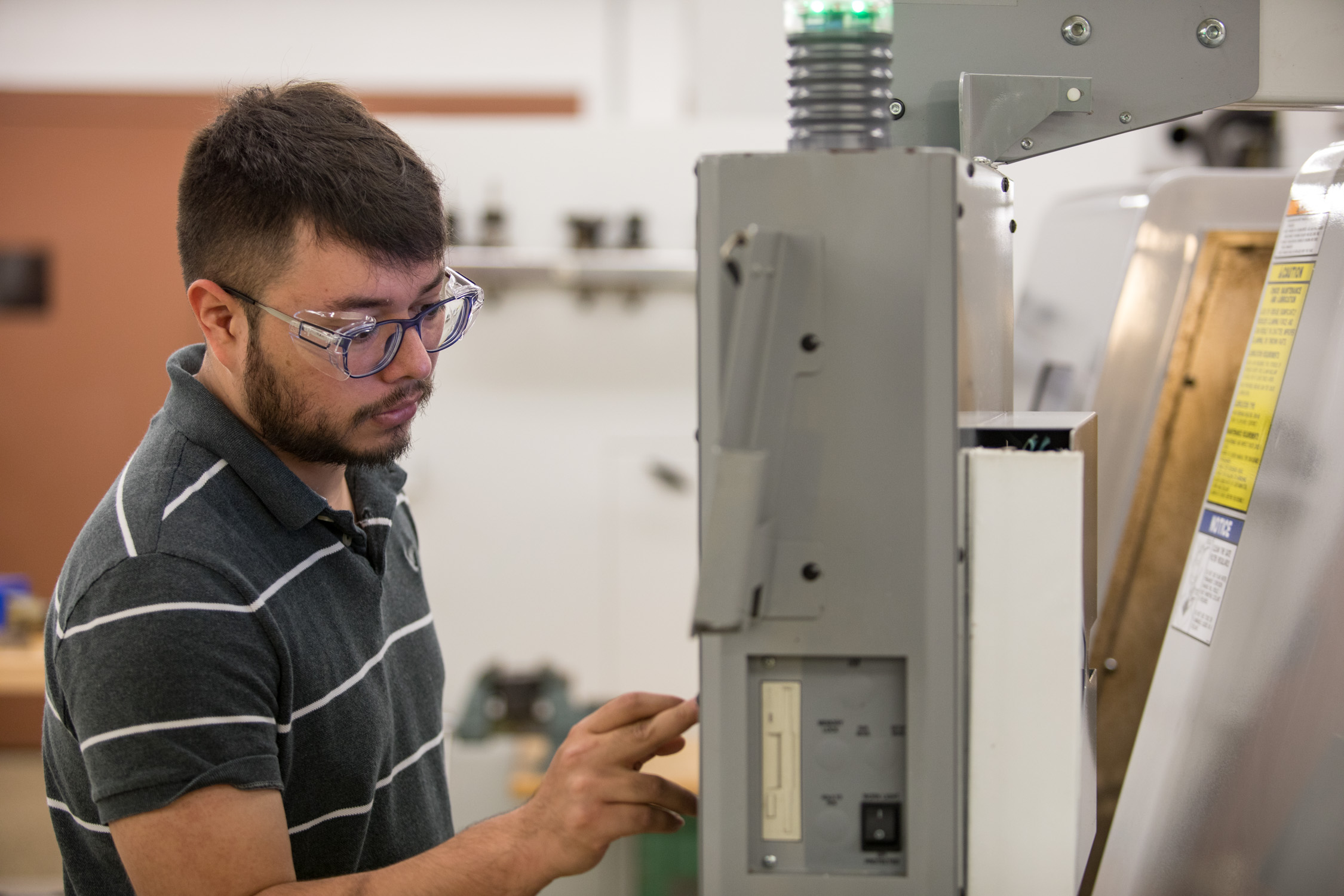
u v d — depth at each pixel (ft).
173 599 3.12
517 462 11.87
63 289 13.39
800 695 2.70
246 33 14.24
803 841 2.72
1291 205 3.82
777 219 2.58
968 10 3.56
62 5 13.99
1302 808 3.30
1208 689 3.68
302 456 3.55
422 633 4.32
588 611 12.05
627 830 3.00
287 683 3.41
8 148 13.30
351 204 3.19
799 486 2.62
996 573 2.63
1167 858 3.73
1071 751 2.64
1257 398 3.76
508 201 11.39
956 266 2.55
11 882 11.20
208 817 3.02
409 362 3.44
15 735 13.12
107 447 13.51
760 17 11.25
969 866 2.69
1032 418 3.27
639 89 14.75
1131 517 5.70
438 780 4.35
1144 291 5.72
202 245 3.36
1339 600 3.24
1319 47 3.63
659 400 11.83
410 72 14.55
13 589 11.00
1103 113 3.62
